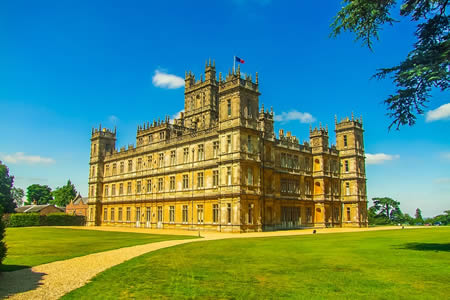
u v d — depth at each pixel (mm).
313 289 13969
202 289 14211
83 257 23078
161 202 65500
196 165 58812
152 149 68875
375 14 21359
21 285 15148
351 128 76375
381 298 12750
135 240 36250
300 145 70250
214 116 72438
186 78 79188
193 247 28094
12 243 32844
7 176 91938
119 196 77500
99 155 84625
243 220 49938
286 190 65125
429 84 20969
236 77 52719
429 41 22406
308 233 47812
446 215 114062
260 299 12867
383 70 22234
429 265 18016
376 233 43875
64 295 13539
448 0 20781
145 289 14289
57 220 85125
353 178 74688
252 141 53344
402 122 22609
